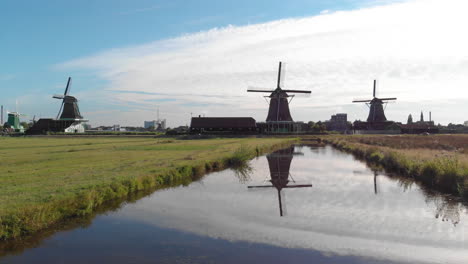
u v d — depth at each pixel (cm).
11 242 865
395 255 773
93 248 828
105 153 3005
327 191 1515
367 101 10044
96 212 1154
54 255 787
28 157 2608
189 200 1347
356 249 811
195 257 768
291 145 5150
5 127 12119
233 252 797
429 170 1681
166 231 957
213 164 2316
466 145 3431
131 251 807
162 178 1689
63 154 2903
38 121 9781
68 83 10188
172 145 4306
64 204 1088
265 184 1712
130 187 1448
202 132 7850
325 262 735
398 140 4744
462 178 1393
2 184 1351
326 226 991
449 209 1162
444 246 823
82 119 10231
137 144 4609
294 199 1355
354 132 9131
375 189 1541
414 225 990
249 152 2942
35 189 1239
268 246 835
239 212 1158
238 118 8275
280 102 7956
